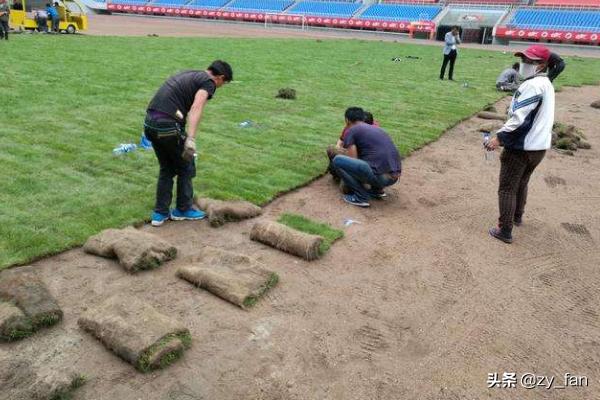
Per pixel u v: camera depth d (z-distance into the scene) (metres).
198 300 4.00
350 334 3.76
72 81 12.23
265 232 4.96
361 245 5.18
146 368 3.19
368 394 3.19
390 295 4.32
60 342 3.39
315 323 3.85
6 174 6.01
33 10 26.03
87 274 4.21
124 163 6.76
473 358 3.61
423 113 11.92
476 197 6.83
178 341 3.35
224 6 59.75
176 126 4.71
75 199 5.52
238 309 3.93
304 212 5.89
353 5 54.97
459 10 50.44
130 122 8.86
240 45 25.88
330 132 9.40
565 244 5.60
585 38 41.72
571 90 17.59
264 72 16.61
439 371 3.45
